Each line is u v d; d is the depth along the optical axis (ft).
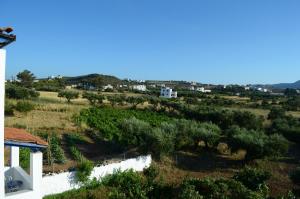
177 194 83.35
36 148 42.55
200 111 223.30
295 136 171.01
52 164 104.22
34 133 137.28
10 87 257.14
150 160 113.60
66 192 82.28
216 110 217.97
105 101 301.02
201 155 136.77
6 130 44.75
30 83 407.44
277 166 126.93
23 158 92.73
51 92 368.89
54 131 150.10
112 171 95.81
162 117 225.76
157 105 281.33
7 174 44.24
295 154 147.43
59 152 108.88
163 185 91.71
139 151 130.93
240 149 133.18
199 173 114.62
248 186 89.45
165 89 454.81
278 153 127.75
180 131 140.46
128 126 135.23
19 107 183.32
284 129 178.50
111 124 172.65
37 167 42.32
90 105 264.93
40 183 42.68
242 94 524.52
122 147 138.62
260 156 127.44
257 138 132.77
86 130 161.07
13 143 39.70
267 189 88.38
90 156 123.03
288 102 346.95
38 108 208.54
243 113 198.39
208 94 491.72
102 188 87.04
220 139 150.92
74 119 179.52
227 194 77.41
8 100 216.33
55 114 195.72
